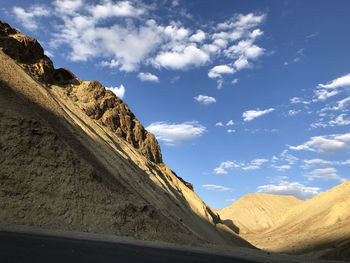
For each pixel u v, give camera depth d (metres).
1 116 29.66
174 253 19.70
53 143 31.89
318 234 88.88
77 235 22.25
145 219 35.25
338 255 60.75
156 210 39.16
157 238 33.56
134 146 75.50
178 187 79.81
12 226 20.78
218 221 84.94
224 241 65.94
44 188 27.70
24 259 9.81
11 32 57.06
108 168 41.69
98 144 46.78
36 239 15.51
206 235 56.69
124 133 73.00
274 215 195.38
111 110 72.31
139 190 45.00
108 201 32.59
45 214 25.84
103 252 14.52
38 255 10.89
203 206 79.31
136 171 53.03
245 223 188.25
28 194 26.16
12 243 12.80
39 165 28.89
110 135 61.38
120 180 41.59
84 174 32.59
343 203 108.19
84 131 46.25
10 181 25.81
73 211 28.16
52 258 10.73
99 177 34.78
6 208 23.78
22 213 24.38
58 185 28.97
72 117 47.25
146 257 14.95
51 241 15.72
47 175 28.80
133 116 82.25
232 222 161.12
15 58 52.28
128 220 32.81
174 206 55.19
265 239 123.50
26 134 30.00
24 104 35.34
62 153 31.92
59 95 55.62
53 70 64.56
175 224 42.00
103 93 72.81
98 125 59.25
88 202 30.33
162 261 14.16
